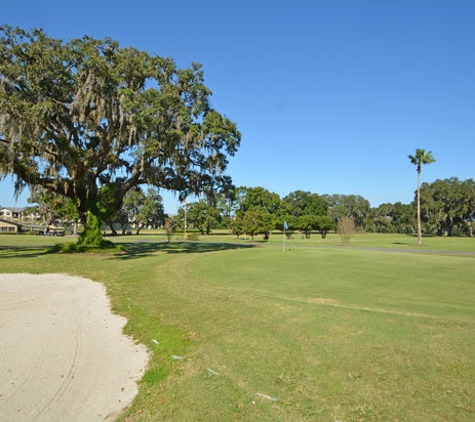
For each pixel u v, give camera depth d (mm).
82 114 20422
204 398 4367
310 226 66000
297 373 4801
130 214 77438
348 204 127375
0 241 40094
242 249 27969
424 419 3676
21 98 19125
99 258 20344
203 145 24000
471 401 3969
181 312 8141
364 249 31719
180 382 4852
